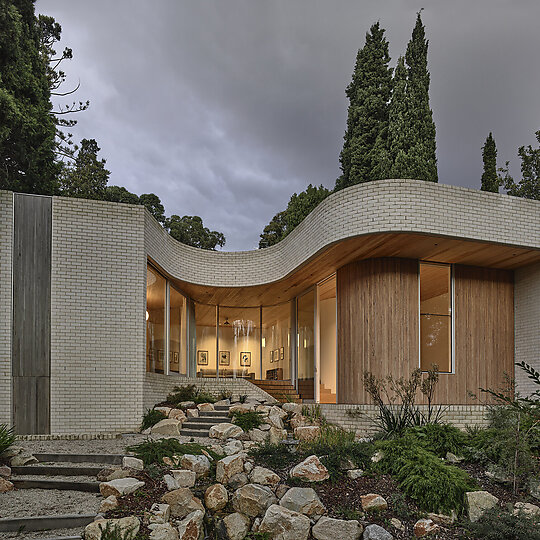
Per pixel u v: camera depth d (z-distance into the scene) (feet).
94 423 31.81
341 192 33.60
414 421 27.37
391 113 49.52
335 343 40.47
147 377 35.12
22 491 19.44
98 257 33.63
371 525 17.98
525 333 38.99
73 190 77.00
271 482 20.63
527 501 19.98
